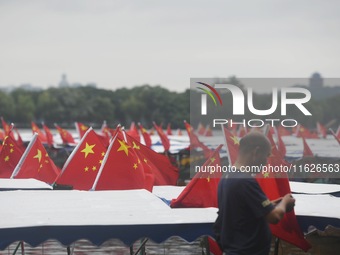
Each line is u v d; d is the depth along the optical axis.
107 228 15.42
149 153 25.20
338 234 29.94
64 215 16.25
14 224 15.38
